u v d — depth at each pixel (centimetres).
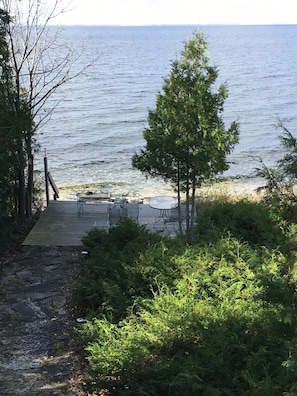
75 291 698
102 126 3064
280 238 527
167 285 663
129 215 1088
